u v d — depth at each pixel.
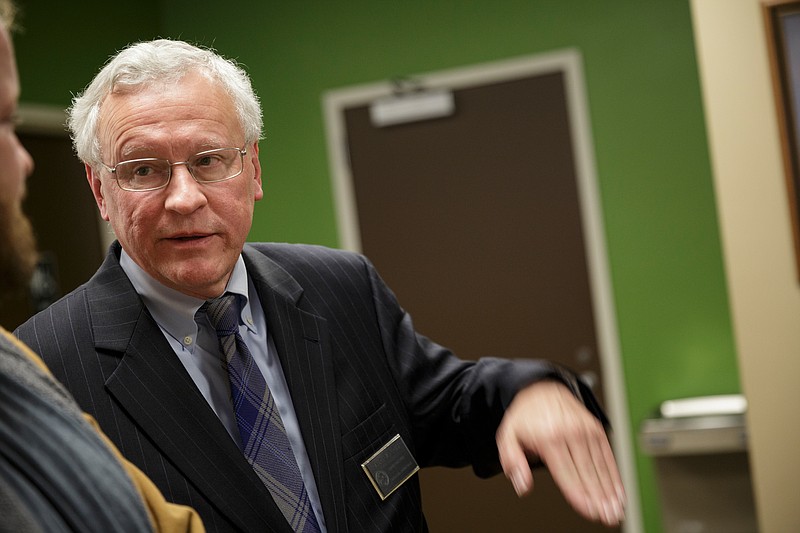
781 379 4.55
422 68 6.58
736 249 4.57
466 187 6.54
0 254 0.97
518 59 6.38
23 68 5.62
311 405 1.81
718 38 4.55
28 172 1.03
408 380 2.02
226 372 1.75
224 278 1.72
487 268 6.52
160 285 1.74
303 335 1.87
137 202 1.62
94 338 1.69
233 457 1.66
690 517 5.52
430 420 2.02
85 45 6.15
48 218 5.84
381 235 6.72
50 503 0.99
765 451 4.58
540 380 1.80
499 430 1.71
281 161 6.86
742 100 4.53
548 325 6.41
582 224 6.30
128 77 1.65
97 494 1.03
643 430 5.43
